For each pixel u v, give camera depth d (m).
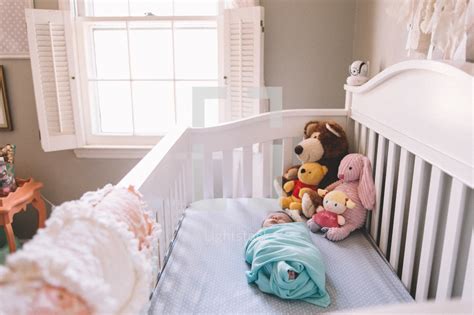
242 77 2.10
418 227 1.12
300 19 2.11
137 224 0.77
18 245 2.22
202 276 1.20
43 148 2.16
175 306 1.05
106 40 2.28
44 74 2.10
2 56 2.16
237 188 2.12
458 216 0.87
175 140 1.43
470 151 0.80
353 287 1.13
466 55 0.99
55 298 0.45
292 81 2.19
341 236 1.40
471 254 0.83
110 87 2.35
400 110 1.17
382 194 1.40
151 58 2.30
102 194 0.78
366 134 1.54
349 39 2.12
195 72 2.30
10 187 2.09
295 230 1.31
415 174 1.09
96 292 0.48
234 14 2.04
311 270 1.07
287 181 1.73
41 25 2.04
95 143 2.36
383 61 1.69
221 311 1.04
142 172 1.02
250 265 1.26
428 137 0.99
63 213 0.61
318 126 1.66
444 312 0.46
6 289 0.45
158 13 2.23
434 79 0.95
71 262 0.50
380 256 1.30
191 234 1.47
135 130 2.40
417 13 1.20
